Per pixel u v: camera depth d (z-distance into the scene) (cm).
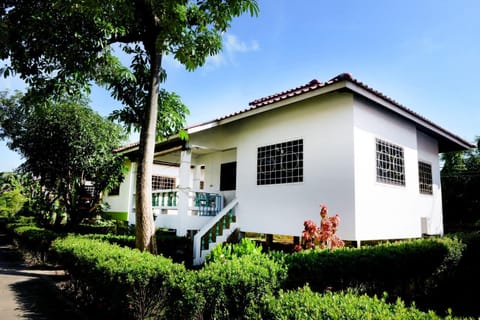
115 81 669
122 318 348
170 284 297
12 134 1578
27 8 539
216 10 546
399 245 554
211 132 986
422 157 1028
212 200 969
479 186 1733
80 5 491
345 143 684
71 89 632
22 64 589
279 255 421
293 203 770
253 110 815
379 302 215
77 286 490
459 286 601
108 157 1201
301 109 798
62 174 1216
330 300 215
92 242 577
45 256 796
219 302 275
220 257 448
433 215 1032
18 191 1752
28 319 411
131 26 603
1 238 1478
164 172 1543
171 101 716
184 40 569
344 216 663
